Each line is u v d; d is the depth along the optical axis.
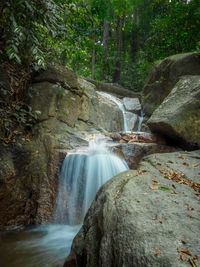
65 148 4.39
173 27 8.41
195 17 7.52
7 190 3.50
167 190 2.23
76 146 4.61
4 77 4.04
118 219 1.77
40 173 3.95
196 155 3.67
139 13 17.88
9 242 3.16
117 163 4.27
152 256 1.35
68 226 3.77
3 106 4.03
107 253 1.62
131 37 18.16
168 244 1.42
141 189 2.22
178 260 1.28
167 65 7.43
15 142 3.95
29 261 2.66
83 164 3.97
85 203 3.89
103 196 2.28
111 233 1.72
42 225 3.71
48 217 3.79
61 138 4.63
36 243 3.14
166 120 4.64
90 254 1.85
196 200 2.06
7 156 3.66
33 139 4.28
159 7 13.41
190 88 5.15
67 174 3.99
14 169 3.64
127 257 1.43
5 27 2.67
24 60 4.29
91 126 6.30
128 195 2.07
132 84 13.91
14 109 4.17
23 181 3.79
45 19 2.65
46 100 4.80
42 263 2.61
